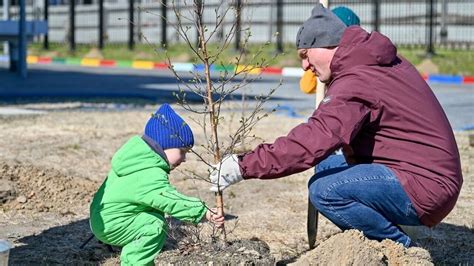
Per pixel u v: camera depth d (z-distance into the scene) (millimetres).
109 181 5137
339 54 4699
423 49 25812
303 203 7441
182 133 5066
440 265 5641
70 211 6867
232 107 13609
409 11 27266
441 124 4680
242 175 4637
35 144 9836
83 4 37781
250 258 4562
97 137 10562
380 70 4629
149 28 31562
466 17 26125
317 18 4836
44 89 17234
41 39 34469
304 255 5199
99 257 5656
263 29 29297
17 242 5973
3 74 20797
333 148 4480
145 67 26281
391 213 4715
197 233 4934
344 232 4637
